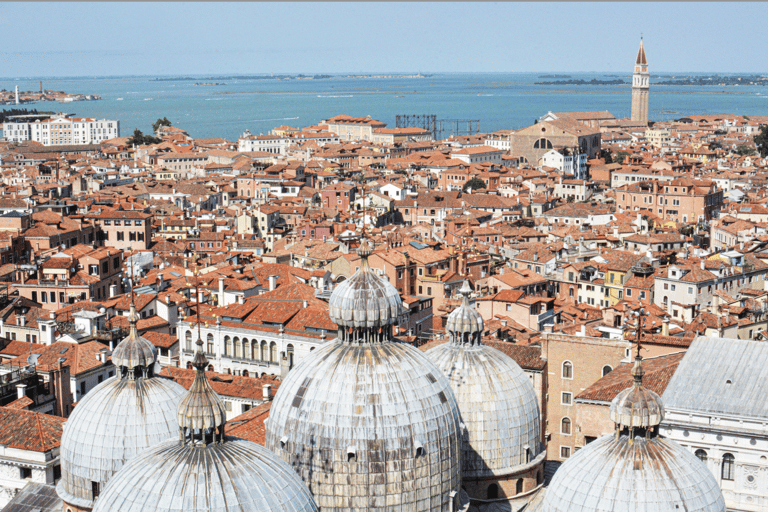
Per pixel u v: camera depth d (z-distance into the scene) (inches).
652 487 2723.9
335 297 3253.0
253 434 3858.3
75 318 6146.7
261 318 6269.7
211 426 2637.8
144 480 2593.5
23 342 6171.3
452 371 3602.4
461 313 3688.5
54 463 3983.8
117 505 2576.3
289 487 2645.2
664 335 5383.9
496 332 6633.9
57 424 4153.5
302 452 3065.9
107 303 7101.4
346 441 3026.6
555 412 4928.6
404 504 3061.0
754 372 3900.1
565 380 4884.4
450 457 3139.8
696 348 4099.4
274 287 7431.1
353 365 3139.8
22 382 4916.3
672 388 3907.5
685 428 3757.4
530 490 3624.5
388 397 3075.8
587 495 2760.8
